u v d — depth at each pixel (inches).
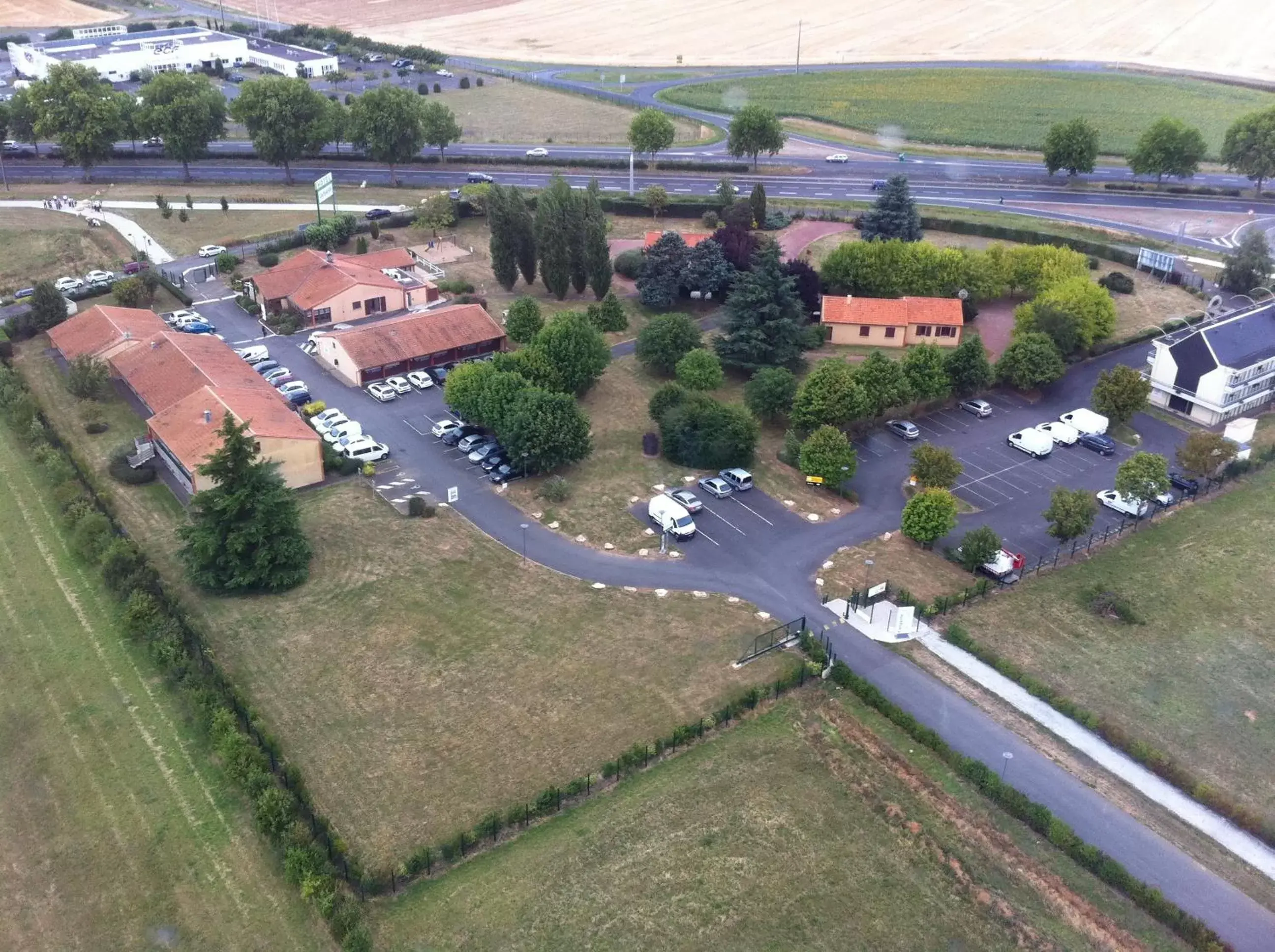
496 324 4694.9
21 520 3334.2
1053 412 4274.1
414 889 2130.9
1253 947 2066.9
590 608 3009.4
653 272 5007.4
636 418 4138.8
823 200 6683.1
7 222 5984.3
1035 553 3346.5
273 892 2110.0
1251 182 6963.6
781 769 2468.0
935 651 2893.7
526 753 2479.1
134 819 2273.6
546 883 2154.3
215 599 3004.4
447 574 3147.1
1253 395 4259.4
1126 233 6136.8
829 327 4847.4
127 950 1995.6
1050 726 2635.3
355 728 2539.4
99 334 4384.8
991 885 2182.6
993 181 7096.5
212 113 6781.5
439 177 7096.5
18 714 2561.5
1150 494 3422.7
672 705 2642.7
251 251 5733.3
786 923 2092.8
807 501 3604.8
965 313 5022.1
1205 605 3110.2
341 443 3846.0
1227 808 2377.0
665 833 2281.0
